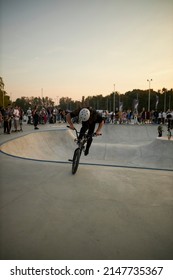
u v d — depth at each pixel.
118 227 2.39
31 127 17.89
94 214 2.68
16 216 2.57
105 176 4.27
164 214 2.73
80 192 3.40
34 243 2.05
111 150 14.96
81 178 4.10
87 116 4.14
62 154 13.80
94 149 15.07
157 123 25.47
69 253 1.94
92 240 2.13
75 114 4.40
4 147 8.59
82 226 2.38
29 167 4.75
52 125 20.77
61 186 3.64
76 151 4.34
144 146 14.83
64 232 2.25
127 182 3.94
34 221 2.46
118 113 26.34
